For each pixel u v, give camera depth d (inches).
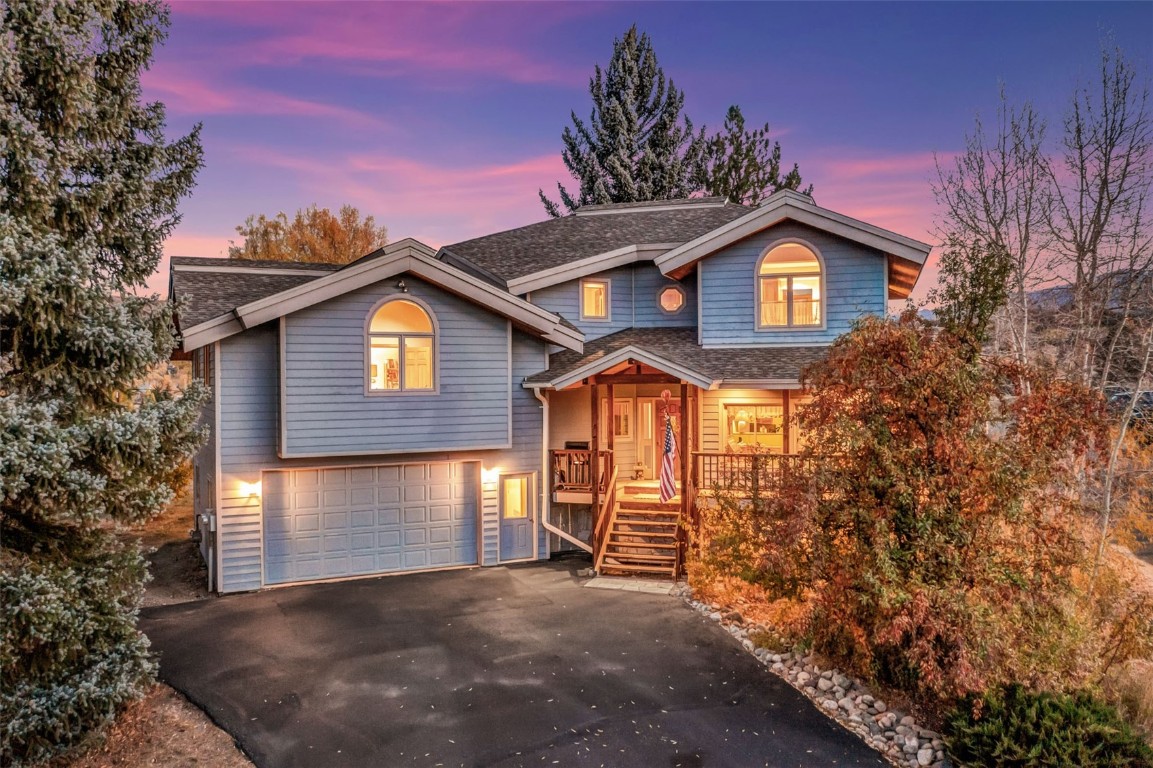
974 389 330.6
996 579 312.8
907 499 323.3
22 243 251.6
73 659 280.2
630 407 739.4
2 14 259.6
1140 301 772.6
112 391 304.8
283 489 545.6
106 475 283.1
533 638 422.0
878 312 637.3
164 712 321.7
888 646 334.0
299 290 506.6
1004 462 323.0
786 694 345.7
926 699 327.6
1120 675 372.5
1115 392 808.3
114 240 324.5
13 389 273.9
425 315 564.1
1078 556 331.0
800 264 663.8
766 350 655.1
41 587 237.9
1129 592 408.5
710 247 656.4
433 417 567.8
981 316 354.3
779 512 354.3
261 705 328.8
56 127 286.5
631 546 598.5
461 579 561.6
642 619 457.7
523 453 627.2
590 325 744.3
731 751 290.5
